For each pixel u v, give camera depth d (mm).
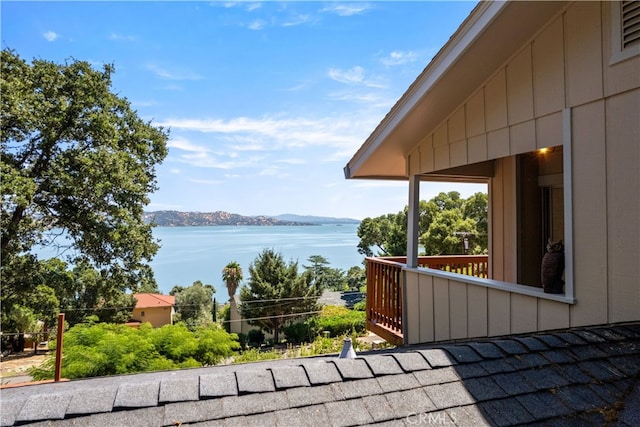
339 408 1453
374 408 1469
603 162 2707
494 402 1554
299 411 1427
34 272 15812
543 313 3203
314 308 24922
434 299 4812
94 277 16875
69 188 14969
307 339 21703
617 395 1645
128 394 1461
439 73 3748
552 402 1576
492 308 3834
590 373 1790
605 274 2670
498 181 6156
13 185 12906
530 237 5578
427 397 1556
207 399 1468
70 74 16359
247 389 1522
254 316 24297
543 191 5484
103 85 16922
